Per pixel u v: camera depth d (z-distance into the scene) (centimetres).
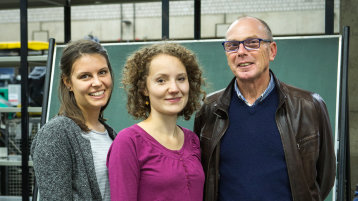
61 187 129
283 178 152
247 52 155
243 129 158
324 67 239
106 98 152
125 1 346
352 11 367
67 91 149
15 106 337
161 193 131
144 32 761
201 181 141
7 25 796
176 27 698
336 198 212
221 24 647
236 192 154
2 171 357
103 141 151
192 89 148
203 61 258
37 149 132
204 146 165
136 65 142
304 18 605
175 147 142
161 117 141
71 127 138
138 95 146
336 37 240
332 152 163
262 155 154
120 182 127
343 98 213
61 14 790
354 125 378
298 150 153
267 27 159
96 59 147
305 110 157
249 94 160
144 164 132
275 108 158
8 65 350
